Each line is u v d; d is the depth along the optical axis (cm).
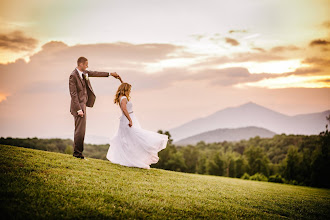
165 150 8231
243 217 623
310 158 4897
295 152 5259
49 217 460
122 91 919
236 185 1121
